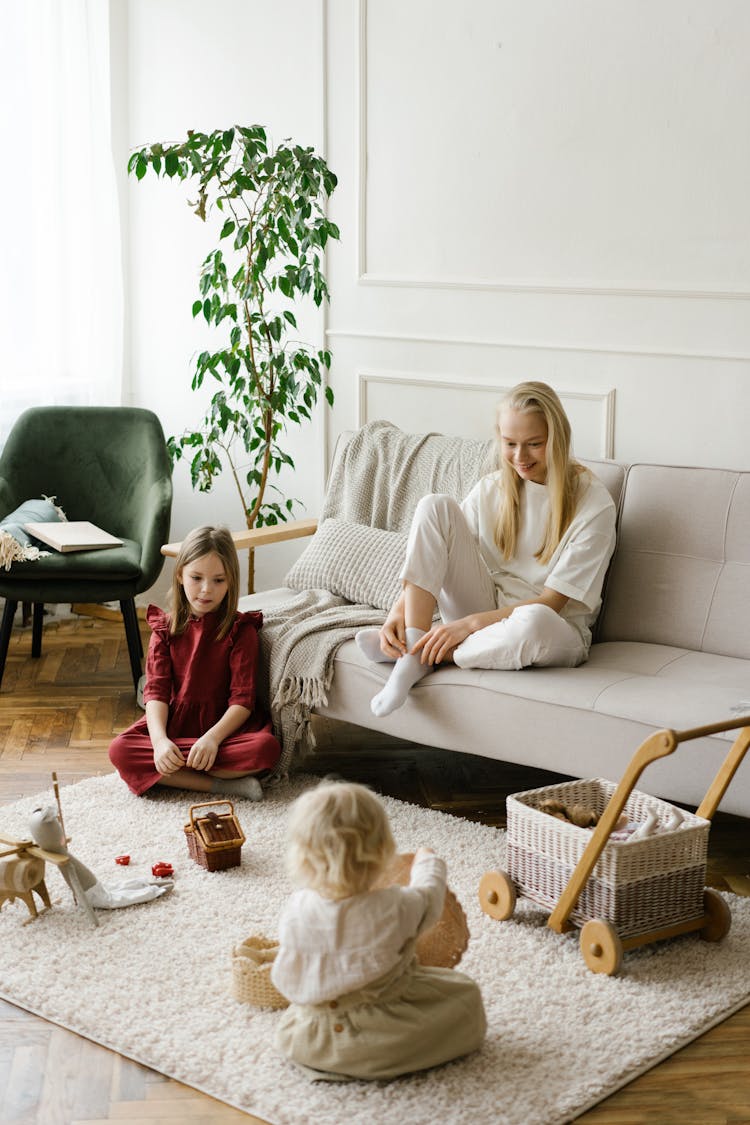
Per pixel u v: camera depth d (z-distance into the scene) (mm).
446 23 3486
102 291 4270
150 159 3637
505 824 2740
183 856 2547
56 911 2332
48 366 4223
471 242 3557
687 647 2887
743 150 3072
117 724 3357
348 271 3811
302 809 1788
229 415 3805
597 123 3281
